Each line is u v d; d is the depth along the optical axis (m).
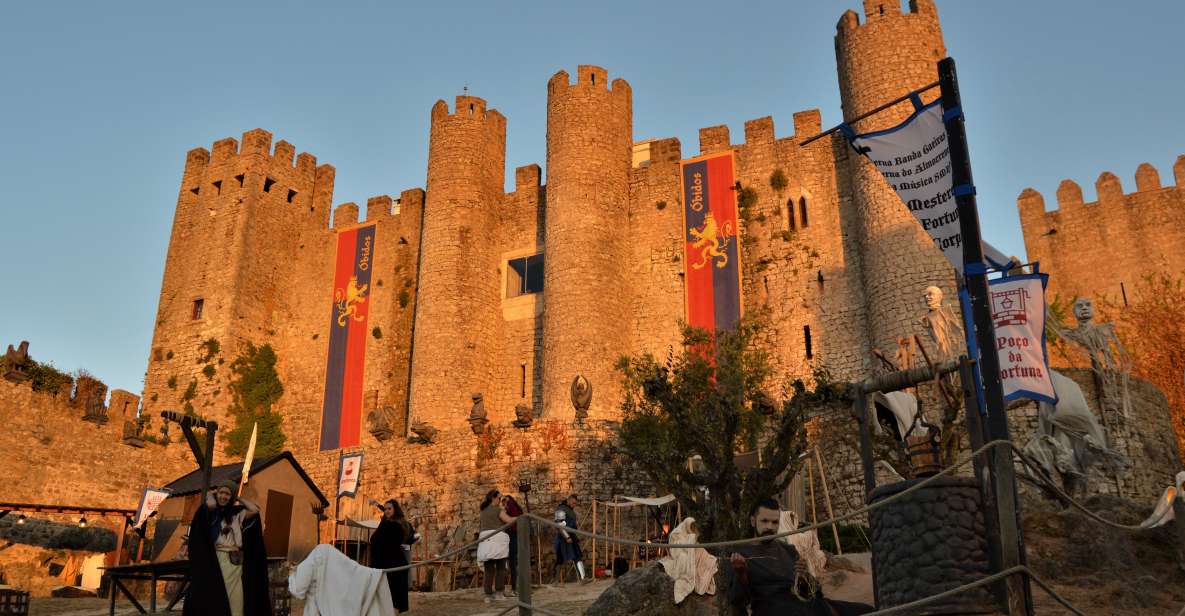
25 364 29.50
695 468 15.25
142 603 18.78
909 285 28.55
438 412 33.81
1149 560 11.88
